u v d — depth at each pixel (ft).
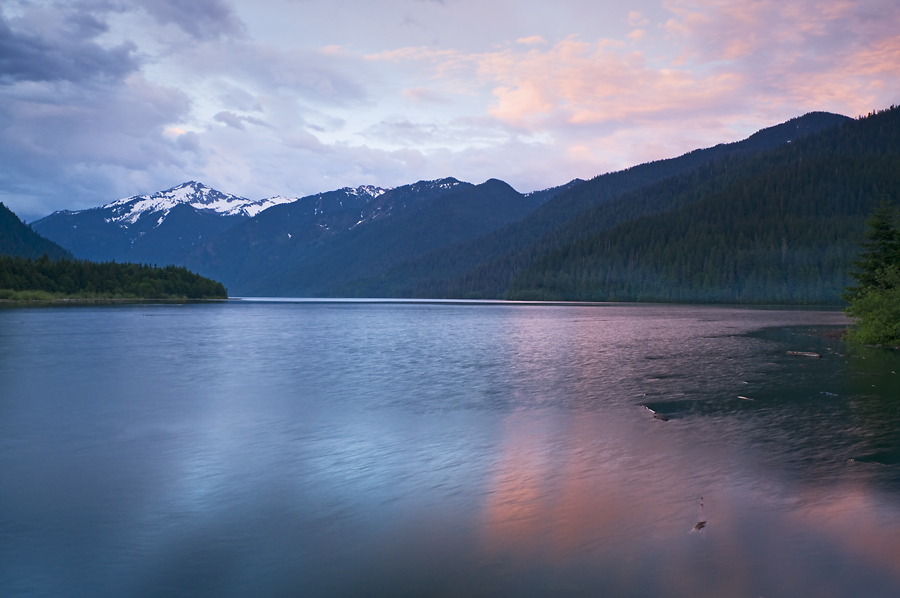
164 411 80.69
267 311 474.49
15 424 73.26
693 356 142.00
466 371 118.11
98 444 63.87
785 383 99.35
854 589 31.50
